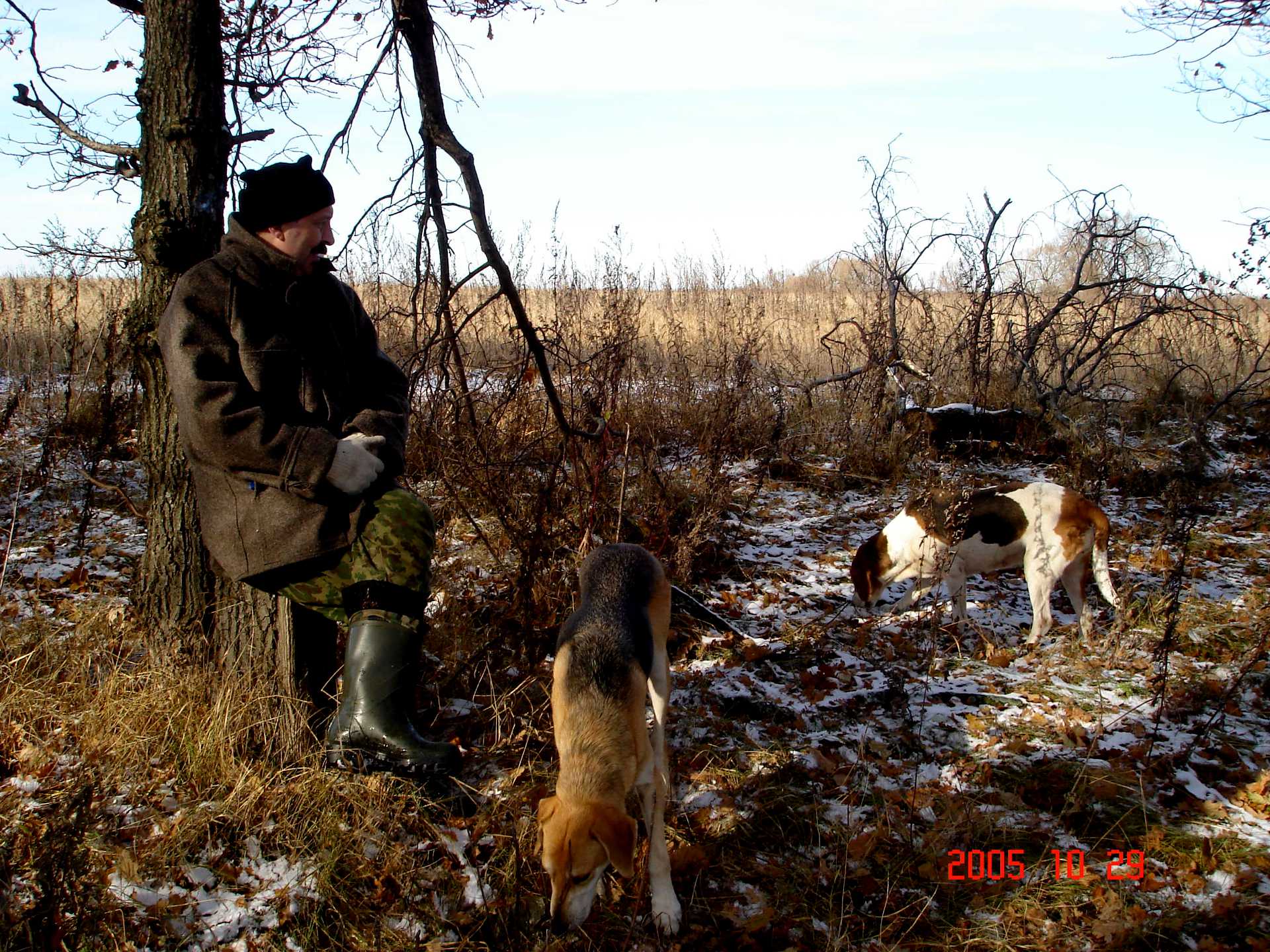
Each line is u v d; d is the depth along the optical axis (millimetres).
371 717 3256
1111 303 12227
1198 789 3973
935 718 4598
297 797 3297
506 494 5250
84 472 5887
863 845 3518
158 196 3758
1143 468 9141
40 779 3309
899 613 6137
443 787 3396
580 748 3092
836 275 15680
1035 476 9367
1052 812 3836
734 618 5844
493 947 2943
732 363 10742
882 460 9266
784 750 4172
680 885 3332
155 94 3740
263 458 2994
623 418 7988
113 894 2846
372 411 3400
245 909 2924
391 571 3207
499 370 6180
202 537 3377
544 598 5109
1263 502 8461
